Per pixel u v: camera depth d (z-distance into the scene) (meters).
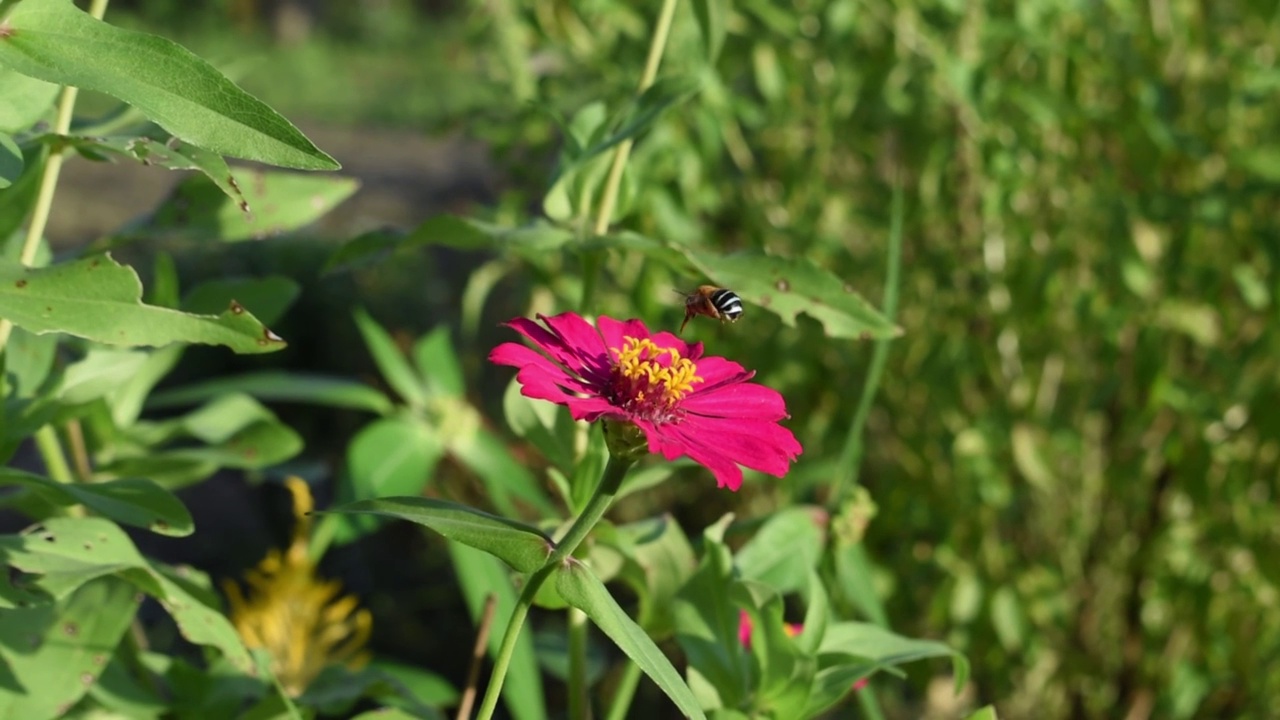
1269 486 1.06
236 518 1.86
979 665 1.13
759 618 0.56
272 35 6.61
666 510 1.39
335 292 1.71
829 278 0.60
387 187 3.73
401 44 6.70
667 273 1.07
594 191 0.63
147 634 1.49
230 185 0.52
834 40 0.99
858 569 0.65
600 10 1.07
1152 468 1.11
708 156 1.01
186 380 1.75
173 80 0.48
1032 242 1.05
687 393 0.51
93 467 0.67
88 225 3.25
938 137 1.06
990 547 1.07
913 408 1.11
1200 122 1.02
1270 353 0.99
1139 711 1.16
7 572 0.52
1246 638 1.07
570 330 0.52
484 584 0.72
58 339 0.63
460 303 1.72
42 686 0.54
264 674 0.59
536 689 0.72
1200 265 1.02
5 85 0.51
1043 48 0.98
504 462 0.90
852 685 0.57
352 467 0.82
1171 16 1.01
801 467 1.08
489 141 1.28
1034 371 1.06
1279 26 1.02
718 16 0.64
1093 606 1.17
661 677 0.48
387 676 0.65
